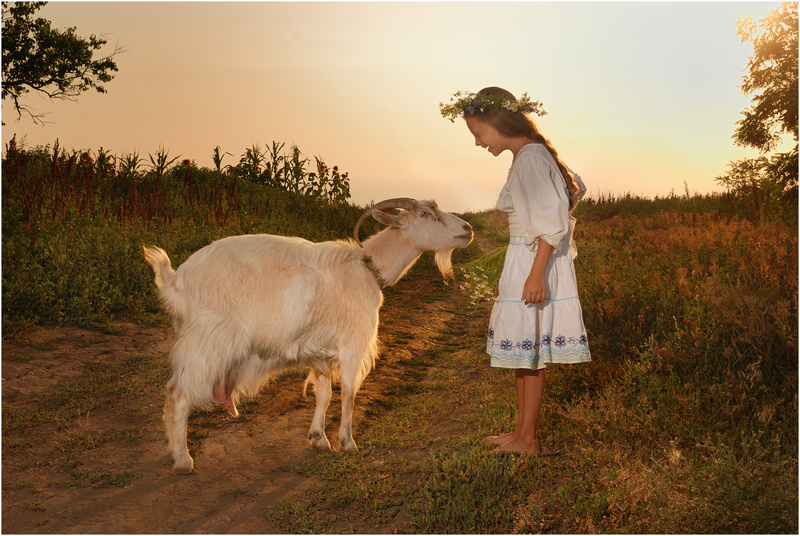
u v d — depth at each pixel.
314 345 3.99
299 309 3.83
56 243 7.89
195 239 10.23
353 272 4.18
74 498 3.32
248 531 3.07
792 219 11.88
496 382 5.54
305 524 3.10
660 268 7.68
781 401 3.60
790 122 13.26
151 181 13.55
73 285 7.11
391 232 4.49
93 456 3.89
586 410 3.84
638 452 3.39
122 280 7.88
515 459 3.49
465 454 3.61
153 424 4.48
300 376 5.97
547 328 3.56
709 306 4.86
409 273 13.27
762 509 2.67
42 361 5.56
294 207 17.59
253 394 4.05
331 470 3.78
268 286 3.78
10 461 3.72
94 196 11.09
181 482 3.59
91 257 8.11
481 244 17.94
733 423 3.56
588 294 6.35
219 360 3.63
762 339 4.23
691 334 4.53
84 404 4.77
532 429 3.69
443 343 7.69
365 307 4.16
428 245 4.45
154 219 10.97
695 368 4.24
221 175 18.52
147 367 5.73
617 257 9.32
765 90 13.53
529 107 3.60
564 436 3.92
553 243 3.33
